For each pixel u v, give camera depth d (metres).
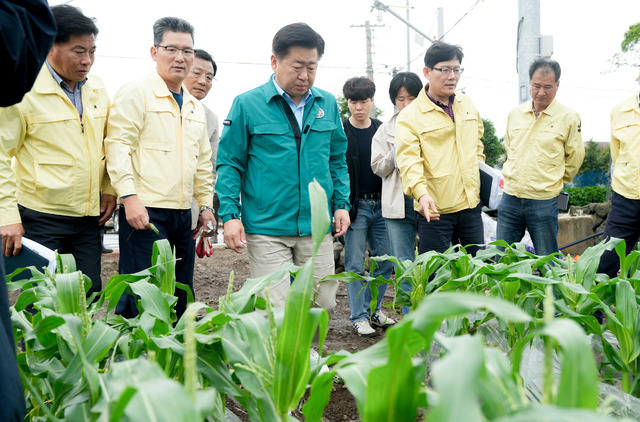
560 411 0.56
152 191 2.78
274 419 1.14
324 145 2.84
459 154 3.27
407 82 3.73
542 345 1.88
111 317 1.81
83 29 2.46
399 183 3.55
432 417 0.56
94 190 2.71
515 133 3.74
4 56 1.02
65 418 1.13
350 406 2.39
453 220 3.33
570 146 3.61
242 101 2.72
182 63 2.85
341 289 5.51
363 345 3.48
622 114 3.56
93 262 2.78
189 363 0.82
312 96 2.82
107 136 2.78
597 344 2.04
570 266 2.02
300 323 1.03
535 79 3.54
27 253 2.23
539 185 3.58
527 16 6.43
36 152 2.54
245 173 2.83
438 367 0.58
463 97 3.39
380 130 3.64
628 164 3.42
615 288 2.03
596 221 8.04
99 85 2.81
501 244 2.33
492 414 0.76
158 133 2.80
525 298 1.99
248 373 1.21
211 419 1.38
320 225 1.04
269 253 2.76
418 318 0.70
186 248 2.99
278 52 2.64
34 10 1.12
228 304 1.54
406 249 3.68
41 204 2.58
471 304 0.67
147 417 0.66
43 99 2.51
